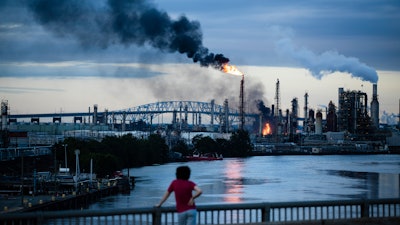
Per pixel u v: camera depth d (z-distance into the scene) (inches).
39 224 1583.4
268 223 1750.7
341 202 1857.8
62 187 7308.1
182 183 1540.4
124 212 1617.9
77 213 1601.9
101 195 6939.0
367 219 1861.5
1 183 6993.1
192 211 1535.4
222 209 1728.6
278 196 6909.5
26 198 6122.1
